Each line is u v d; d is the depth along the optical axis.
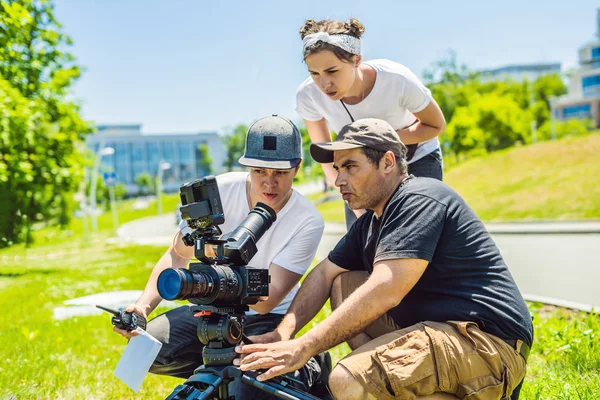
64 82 18.30
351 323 2.62
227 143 109.50
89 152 20.80
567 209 22.22
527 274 10.41
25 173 13.36
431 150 4.10
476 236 2.79
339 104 3.90
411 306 2.85
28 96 17.16
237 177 3.46
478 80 65.50
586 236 15.64
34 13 16.42
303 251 3.34
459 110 51.16
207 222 2.67
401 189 2.80
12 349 5.57
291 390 2.64
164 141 130.75
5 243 11.52
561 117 85.44
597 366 3.96
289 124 3.16
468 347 2.63
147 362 2.74
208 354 2.64
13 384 4.41
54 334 6.30
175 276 2.38
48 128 17.61
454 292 2.76
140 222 58.09
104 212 82.94
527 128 59.06
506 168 30.81
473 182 30.19
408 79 3.75
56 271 15.80
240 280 2.63
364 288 2.66
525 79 70.25
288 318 3.07
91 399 4.16
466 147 49.56
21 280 13.59
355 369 2.61
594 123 82.88
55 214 19.50
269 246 3.33
